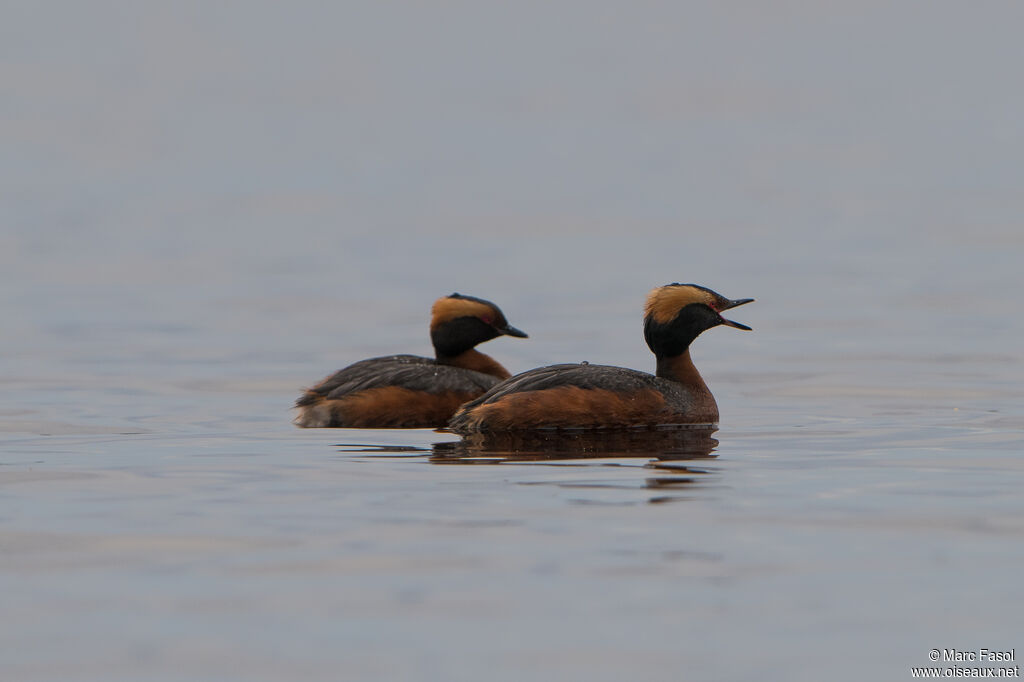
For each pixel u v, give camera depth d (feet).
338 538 33.55
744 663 25.80
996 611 28.22
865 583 29.96
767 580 30.17
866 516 35.58
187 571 31.07
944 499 37.55
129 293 101.45
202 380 65.26
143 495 38.55
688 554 32.04
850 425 51.52
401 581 30.22
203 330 83.30
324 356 73.61
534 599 29.07
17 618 28.17
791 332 80.59
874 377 64.28
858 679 25.14
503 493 38.50
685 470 41.98
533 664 25.80
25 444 47.73
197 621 27.94
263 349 75.97
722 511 36.14
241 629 27.53
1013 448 45.80
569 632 27.27
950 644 26.55
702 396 53.01
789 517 35.47
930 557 31.78
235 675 25.38
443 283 107.96
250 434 50.19
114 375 66.49
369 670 25.57
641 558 31.73
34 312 91.15
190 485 39.91
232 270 116.67
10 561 31.91
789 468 42.32
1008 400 57.36
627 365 70.49
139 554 32.37
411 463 43.45
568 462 43.47
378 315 90.43
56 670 25.62
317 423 52.29
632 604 28.73
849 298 95.35
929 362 68.54
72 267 117.60
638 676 25.29
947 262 114.83
